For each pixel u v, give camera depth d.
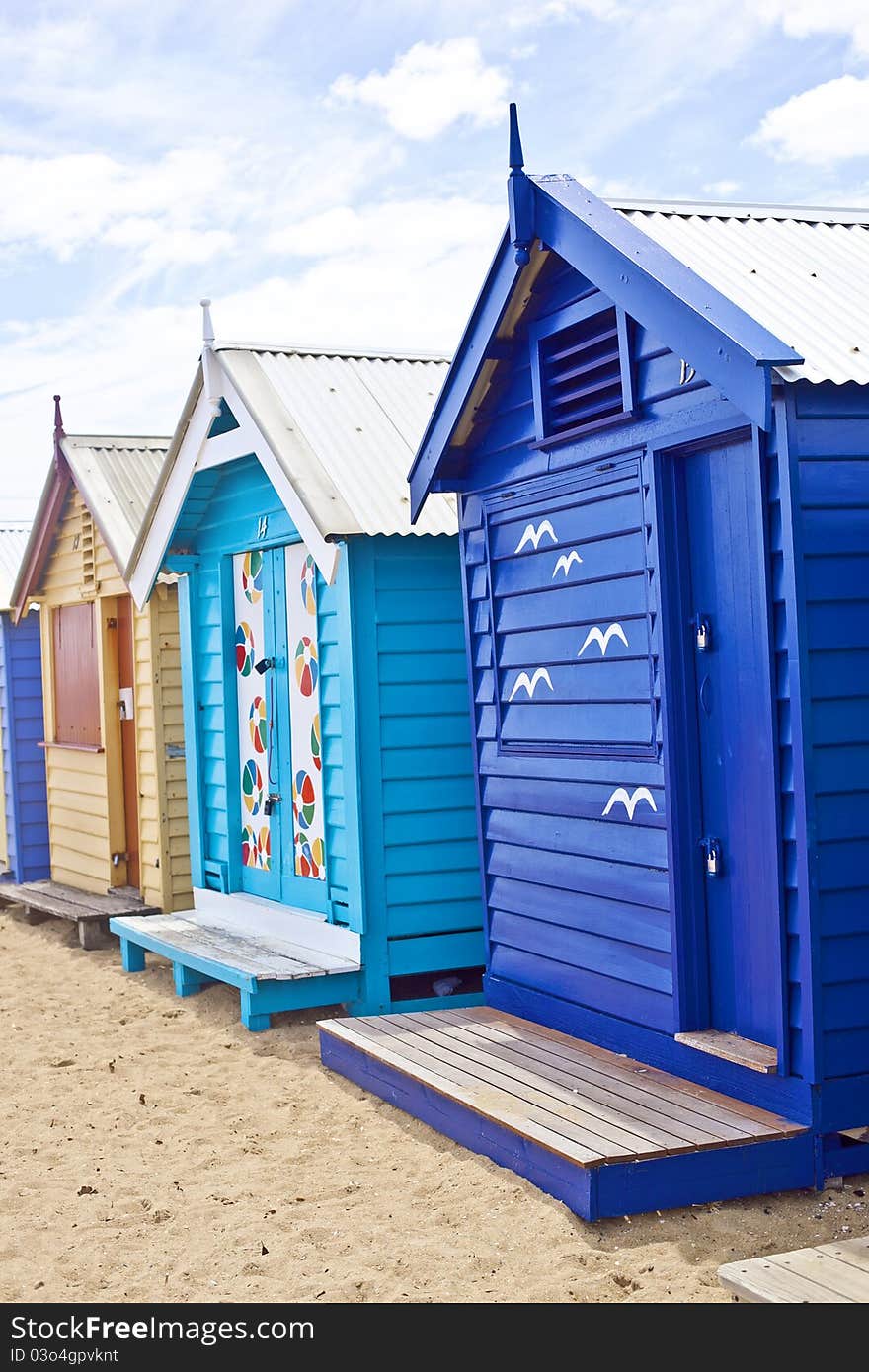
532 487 6.80
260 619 9.30
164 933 9.41
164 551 9.90
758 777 5.46
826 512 5.09
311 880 8.70
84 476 11.34
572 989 6.68
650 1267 4.64
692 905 5.81
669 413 5.74
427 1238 5.03
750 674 5.50
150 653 10.88
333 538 7.75
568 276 6.32
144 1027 8.51
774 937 5.41
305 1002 8.10
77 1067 7.68
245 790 9.66
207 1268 4.92
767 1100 5.37
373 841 7.99
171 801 10.91
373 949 8.00
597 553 6.31
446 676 8.13
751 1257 4.70
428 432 7.29
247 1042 7.91
